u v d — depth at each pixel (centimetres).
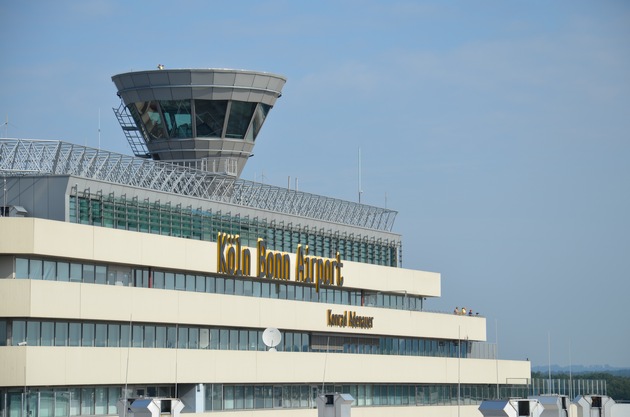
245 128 13450
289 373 12662
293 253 13112
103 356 10550
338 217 14100
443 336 15225
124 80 13325
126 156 11244
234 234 12331
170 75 13112
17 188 10612
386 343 14500
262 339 12388
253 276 12375
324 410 9612
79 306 10338
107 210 10881
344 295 13950
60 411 10212
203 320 11631
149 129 13388
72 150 10781
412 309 15175
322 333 13438
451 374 15162
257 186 12938
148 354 11000
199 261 11650
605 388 16738
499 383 15938
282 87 13775
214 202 12144
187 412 11506
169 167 11856
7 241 9925
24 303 9900
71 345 10450
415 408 14525
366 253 14462
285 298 13000
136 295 10888
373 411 13838
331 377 13262
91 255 10469
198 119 13238
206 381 11606
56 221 10144
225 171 13212
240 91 13288
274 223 12962
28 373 9894
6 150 10700
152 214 11369
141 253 10988
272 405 12575
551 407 8944
